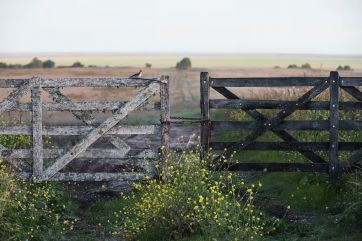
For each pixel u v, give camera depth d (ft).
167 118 46.73
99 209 46.62
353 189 42.32
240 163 48.16
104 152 47.21
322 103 47.37
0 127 47.09
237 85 47.24
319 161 48.34
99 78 46.50
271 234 39.34
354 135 53.36
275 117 47.50
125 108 46.73
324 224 40.63
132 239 38.42
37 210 41.39
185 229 37.45
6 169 44.98
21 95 46.70
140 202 42.34
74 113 47.24
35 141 47.01
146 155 47.03
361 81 46.60
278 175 52.47
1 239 36.27
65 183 53.78
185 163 42.63
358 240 36.55
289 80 47.14
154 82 46.50
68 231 41.34
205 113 47.44
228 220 36.01
